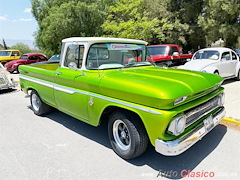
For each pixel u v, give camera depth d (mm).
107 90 3230
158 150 2705
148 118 2717
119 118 3201
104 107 3303
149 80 3014
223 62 8281
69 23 22422
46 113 5688
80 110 3857
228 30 17266
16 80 12359
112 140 3518
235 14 17016
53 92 4547
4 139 4250
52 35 23109
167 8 22766
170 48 10805
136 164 3201
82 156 3492
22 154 3627
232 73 9000
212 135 4051
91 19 23312
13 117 5637
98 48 3748
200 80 3166
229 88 7789
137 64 4215
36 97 5543
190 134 2830
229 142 3760
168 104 2559
